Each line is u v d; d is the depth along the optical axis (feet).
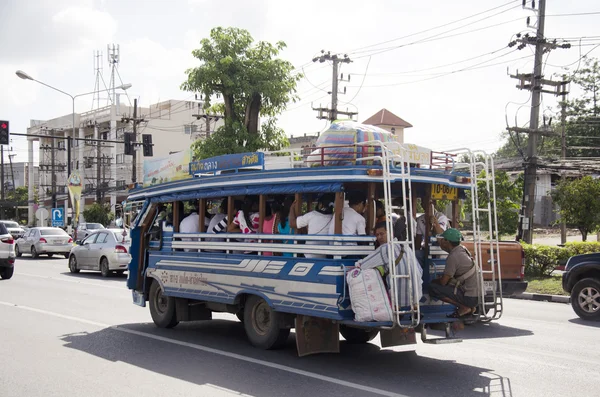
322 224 24.44
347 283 22.85
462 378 23.30
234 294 28.14
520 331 34.58
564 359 27.02
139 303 36.47
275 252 26.09
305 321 25.80
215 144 69.82
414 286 22.15
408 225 24.91
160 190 34.14
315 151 25.45
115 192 191.83
